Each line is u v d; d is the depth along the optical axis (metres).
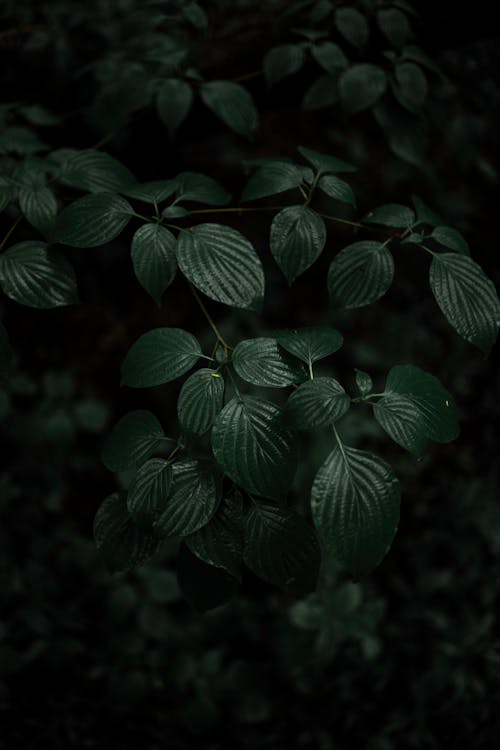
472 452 1.78
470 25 1.13
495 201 1.92
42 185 0.84
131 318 1.81
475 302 0.79
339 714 1.45
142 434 0.77
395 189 1.85
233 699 1.41
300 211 0.81
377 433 1.57
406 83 1.04
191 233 0.79
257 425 0.73
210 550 0.74
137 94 1.09
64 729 1.41
